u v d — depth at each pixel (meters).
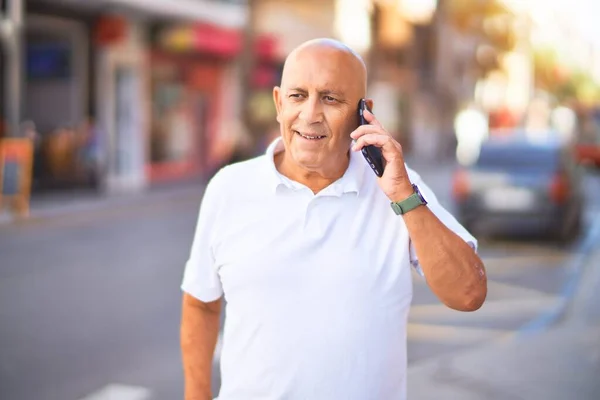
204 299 1.92
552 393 4.48
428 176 25.83
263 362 1.76
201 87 22.39
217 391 4.81
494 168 11.37
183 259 9.60
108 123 18.47
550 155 11.39
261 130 23.50
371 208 1.81
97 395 4.75
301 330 1.75
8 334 6.07
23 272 8.62
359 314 1.75
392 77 40.19
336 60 1.75
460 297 1.74
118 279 8.30
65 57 17.88
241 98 20.88
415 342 6.10
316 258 1.76
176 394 4.80
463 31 51.28
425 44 44.81
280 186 1.79
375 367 1.76
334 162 1.80
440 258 1.71
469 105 54.50
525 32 70.00
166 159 21.09
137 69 19.39
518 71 72.62
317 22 29.56
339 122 1.75
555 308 7.09
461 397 4.42
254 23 20.95
